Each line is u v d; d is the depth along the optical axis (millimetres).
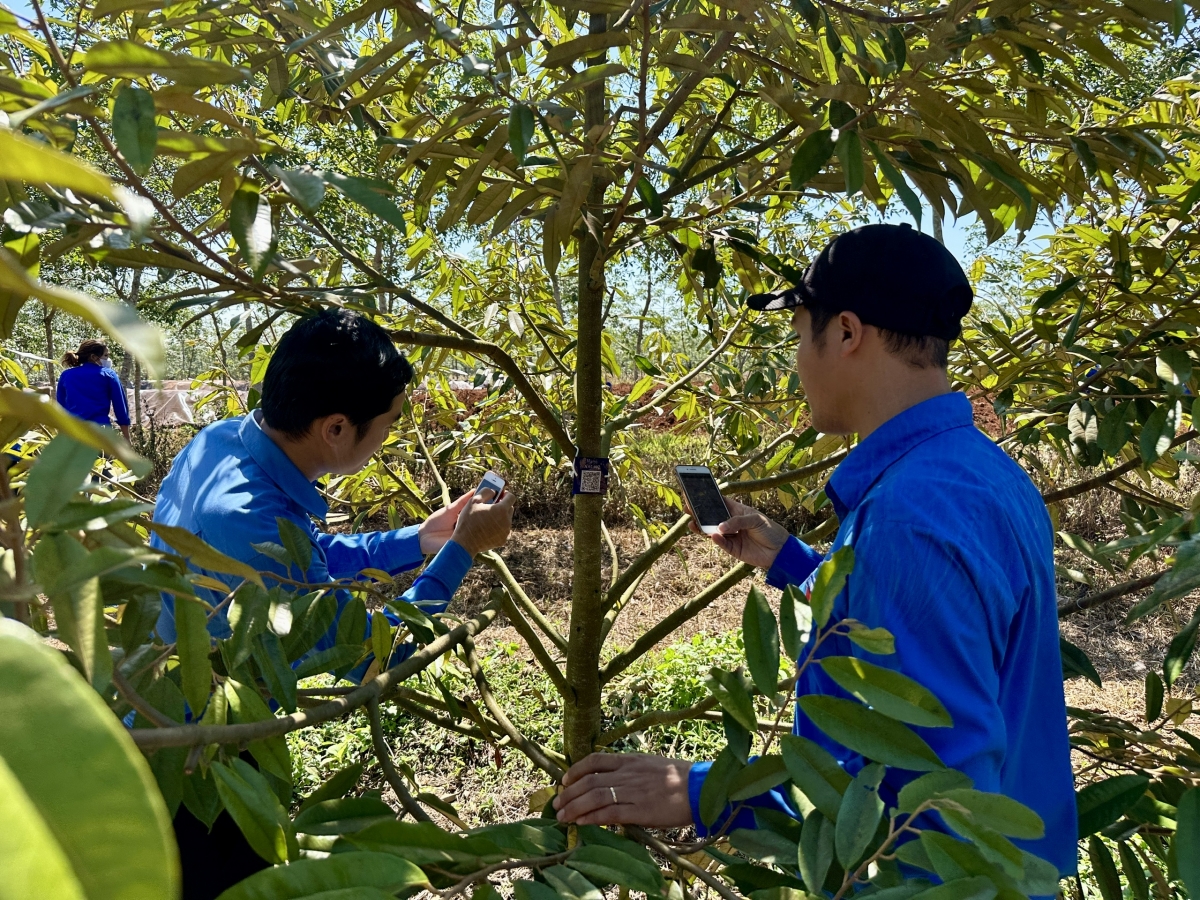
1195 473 4328
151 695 698
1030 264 1816
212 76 556
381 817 731
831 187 1270
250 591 855
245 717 725
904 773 750
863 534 837
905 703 696
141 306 1107
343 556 1626
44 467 471
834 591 757
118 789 241
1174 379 1262
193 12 1169
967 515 808
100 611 484
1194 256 1500
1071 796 956
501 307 2088
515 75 1426
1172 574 714
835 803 715
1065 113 1175
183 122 1016
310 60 1330
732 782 859
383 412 1330
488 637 4281
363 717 3328
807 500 2045
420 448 2297
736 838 810
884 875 688
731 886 958
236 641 815
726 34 973
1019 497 898
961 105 1112
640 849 837
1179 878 735
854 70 965
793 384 2064
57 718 242
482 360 2121
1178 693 3691
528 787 2980
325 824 708
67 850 233
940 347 999
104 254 846
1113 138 1141
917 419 946
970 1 933
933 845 600
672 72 1642
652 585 5184
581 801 929
